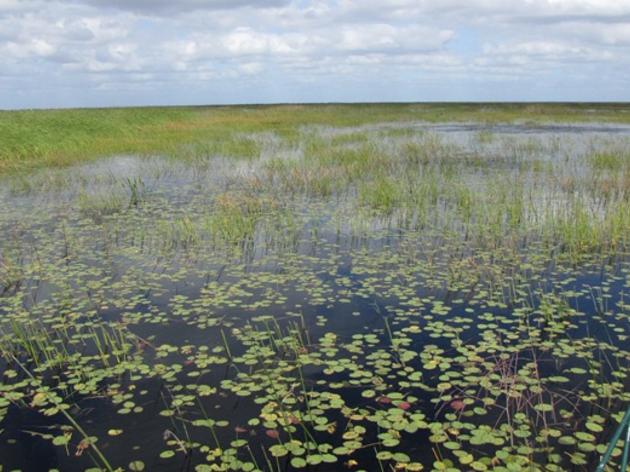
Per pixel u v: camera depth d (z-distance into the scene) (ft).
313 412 13.32
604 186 38.24
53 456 11.95
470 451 11.91
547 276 22.74
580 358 15.85
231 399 14.16
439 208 35.27
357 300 20.61
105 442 12.41
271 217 33.65
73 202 38.34
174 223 31.83
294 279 22.95
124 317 19.21
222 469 11.31
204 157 60.59
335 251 26.86
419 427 12.66
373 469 11.37
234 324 18.69
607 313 18.95
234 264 25.03
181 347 17.02
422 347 16.76
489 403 13.56
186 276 23.49
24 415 13.58
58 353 16.21
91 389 14.65
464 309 19.61
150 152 64.95
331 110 171.12
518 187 39.01
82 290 21.86
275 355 16.43
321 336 17.62
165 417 13.35
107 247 27.55
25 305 20.52
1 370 15.85
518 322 18.37
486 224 30.30
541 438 12.10
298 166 50.06
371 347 16.84
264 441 12.34
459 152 61.98
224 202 36.19
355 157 54.44
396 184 40.57
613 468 11.05
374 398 14.03
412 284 22.09
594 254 25.45
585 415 13.05
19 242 28.50
